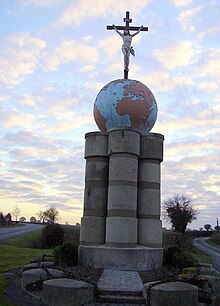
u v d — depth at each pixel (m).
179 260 14.36
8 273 14.13
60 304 10.07
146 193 15.33
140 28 17.48
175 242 41.72
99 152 15.54
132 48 17.61
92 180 15.44
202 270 13.08
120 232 14.23
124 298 10.41
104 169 15.55
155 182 15.49
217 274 13.04
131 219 14.48
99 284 11.48
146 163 15.58
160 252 14.52
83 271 13.12
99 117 16.03
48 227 41.81
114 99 15.59
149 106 15.80
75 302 10.10
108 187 15.12
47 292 10.26
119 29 17.62
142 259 13.90
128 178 14.77
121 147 14.91
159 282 10.62
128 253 13.83
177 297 10.00
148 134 15.82
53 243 40.81
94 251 14.04
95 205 15.16
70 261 14.24
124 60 17.36
